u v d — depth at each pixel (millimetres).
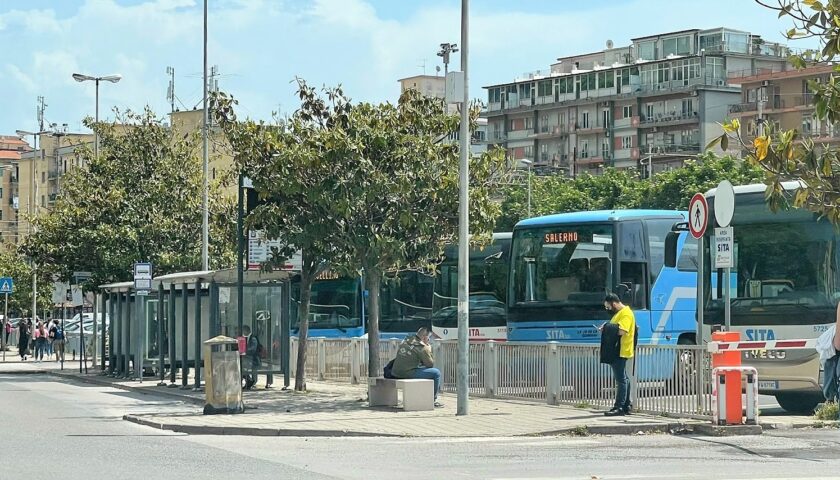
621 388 18406
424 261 23859
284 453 14344
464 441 16031
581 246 24609
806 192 13266
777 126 14008
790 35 13102
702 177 80375
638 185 85438
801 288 19188
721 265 17438
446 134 23562
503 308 30891
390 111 23250
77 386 31422
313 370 30000
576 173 127188
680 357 17828
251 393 25281
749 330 19641
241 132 23516
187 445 15273
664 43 125500
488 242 23766
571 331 24266
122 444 15273
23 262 71500
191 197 41000
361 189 21531
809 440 15734
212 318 26203
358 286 35000
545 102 131000
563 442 15750
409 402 20344
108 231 39469
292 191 21922
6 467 12375
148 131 41531
